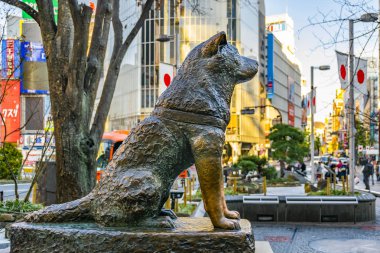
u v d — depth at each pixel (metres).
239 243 3.27
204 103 3.50
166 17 46.00
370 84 57.50
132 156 3.53
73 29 7.96
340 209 12.29
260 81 58.97
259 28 57.66
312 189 19.05
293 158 28.88
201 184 3.44
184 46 45.66
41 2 7.89
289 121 81.31
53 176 11.20
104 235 3.29
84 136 7.98
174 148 3.52
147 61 46.66
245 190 18.17
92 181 8.02
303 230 11.14
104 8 8.27
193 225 3.62
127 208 3.42
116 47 8.84
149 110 46.47
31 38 22.06
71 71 7.68
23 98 22.06
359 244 9.29
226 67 3.69
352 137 16.28
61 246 3.38
